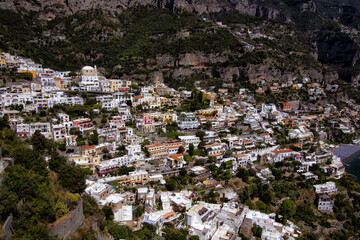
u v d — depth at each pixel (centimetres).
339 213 16712
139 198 13200
